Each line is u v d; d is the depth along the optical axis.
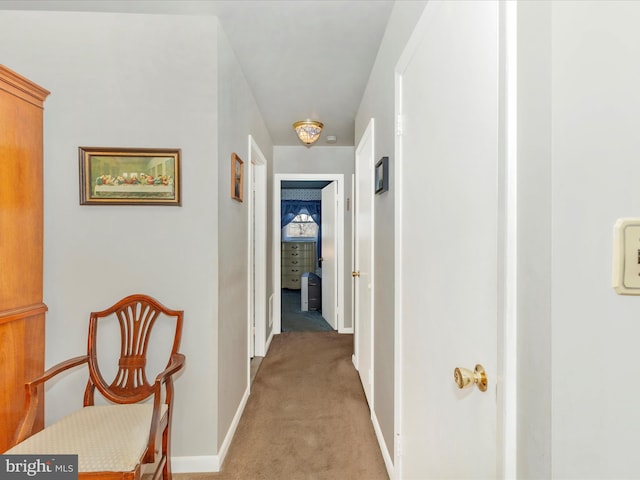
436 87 1.08
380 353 1.93
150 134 1.71
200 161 1.73
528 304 0.64
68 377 1.69
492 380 0.75
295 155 4.21
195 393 1.73
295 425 2.12
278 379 2.81
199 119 1.73
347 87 2.56
